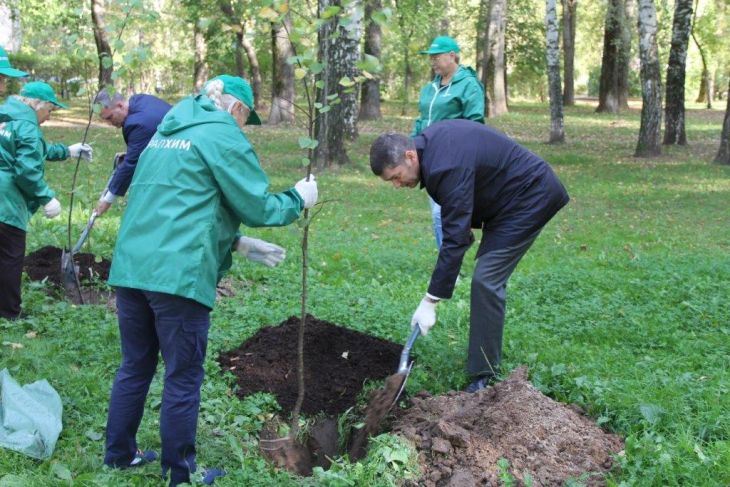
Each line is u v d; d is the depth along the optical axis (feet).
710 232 38.42
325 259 28.76
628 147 77.51
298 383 14.64
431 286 14.94
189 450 11.94
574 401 15.37
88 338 17.95
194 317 11.47
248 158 11.48
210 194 11.39
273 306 21.75
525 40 139.33
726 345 19.01
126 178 19.85
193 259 11.22
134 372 12.21
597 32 171.42
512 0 134.00
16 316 19.45
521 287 25.07
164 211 11.30
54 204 19.69
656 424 13.92
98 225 31.65
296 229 13.56
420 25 103.45
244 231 34.27
